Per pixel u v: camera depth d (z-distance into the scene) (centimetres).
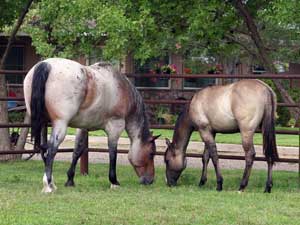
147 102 1189
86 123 962
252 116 963
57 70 902
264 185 1089
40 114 891
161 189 1001
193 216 764
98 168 1348
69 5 1187
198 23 1199
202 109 1014
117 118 997
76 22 1227
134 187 1021
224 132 1018
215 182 1118
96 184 1052
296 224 742
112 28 1152
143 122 1041
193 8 1213
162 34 1264
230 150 1758
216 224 733
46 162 912
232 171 1327
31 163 1443
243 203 867
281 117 2266
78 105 921
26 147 1753
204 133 1023
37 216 744
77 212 771
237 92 975
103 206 811
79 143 1019
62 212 770
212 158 1017
